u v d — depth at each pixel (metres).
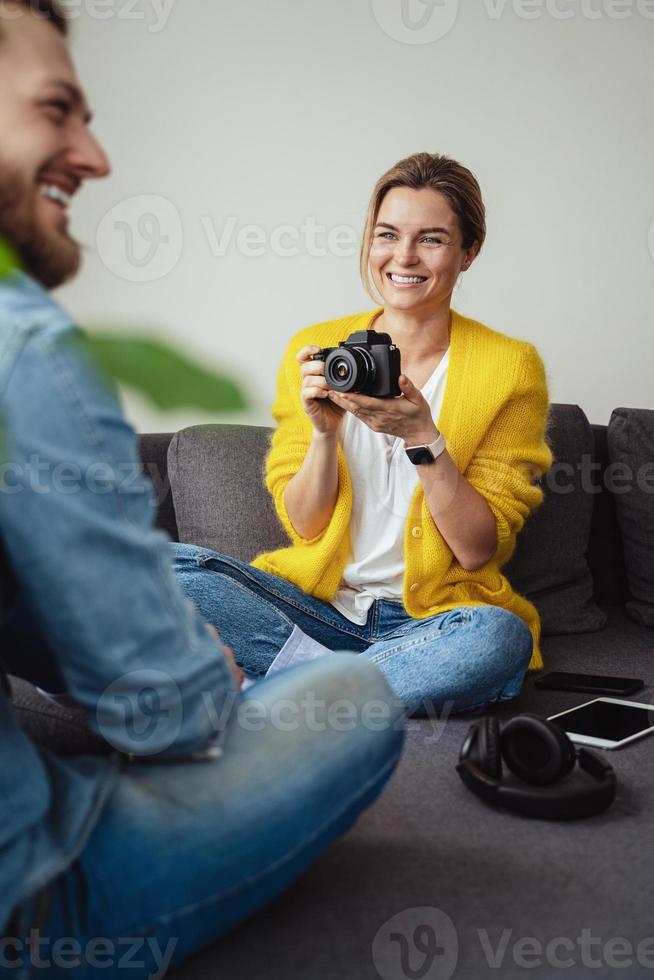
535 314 2.88
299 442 2.09
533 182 2.82
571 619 2.45
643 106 2.81
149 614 0.81
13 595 0.84
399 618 1.97
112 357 0.28
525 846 1.26
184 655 0.84
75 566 0.76
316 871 1.19
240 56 2.76
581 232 2.85
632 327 2.89
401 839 1.29
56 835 0.82
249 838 0.89
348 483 1.97
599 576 2.68
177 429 2.66
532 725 1.38
